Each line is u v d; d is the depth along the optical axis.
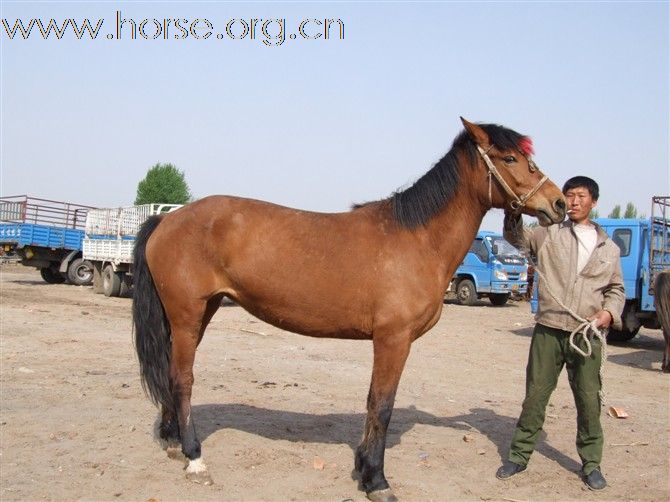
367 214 4.49
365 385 7.85
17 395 6.55
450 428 6.00
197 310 4.46
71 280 22.48
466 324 15.67
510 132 4.38
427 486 4.50
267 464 4.76
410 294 4.21
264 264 4.32
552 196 4.32
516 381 8.74
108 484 4.30
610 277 4.58
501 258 20.09
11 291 19.06
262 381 7.82
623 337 13.84
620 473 4.91
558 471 4.92
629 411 7.03
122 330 11.82
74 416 5.84
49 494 4.11
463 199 4.46
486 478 4.72
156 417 5.88
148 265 4.64
